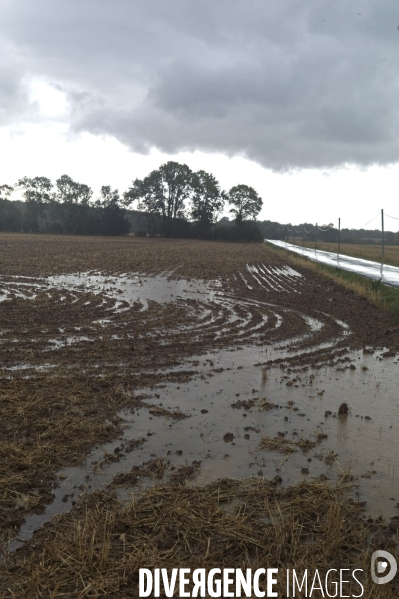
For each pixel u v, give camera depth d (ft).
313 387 29.71
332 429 23.75
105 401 26.11
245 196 313.53
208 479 18.92
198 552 14.90
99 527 15.78
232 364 33.83
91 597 12.98
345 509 17.10
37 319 44.96
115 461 20.10
